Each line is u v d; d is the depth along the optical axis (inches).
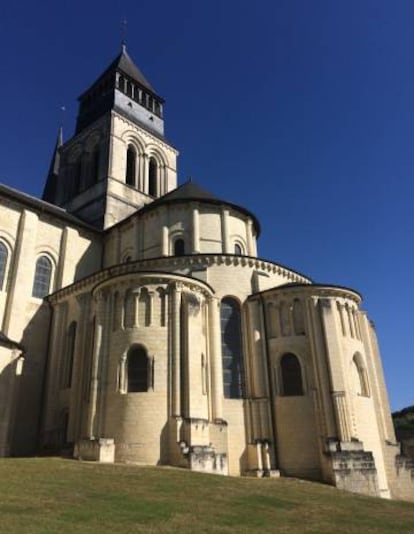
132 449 1146.0
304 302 1449.3
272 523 609.6
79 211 2388.0
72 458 1156.5
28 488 698.2
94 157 2566.4
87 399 1359.5
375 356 1625.2
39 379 1614.2
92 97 2906.0
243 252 1825.8
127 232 1968.5
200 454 1112.2
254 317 1476.4
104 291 1387.8
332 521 653.9
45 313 1732.3
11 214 1774.1
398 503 870.4
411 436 1907.0
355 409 1331.2
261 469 1263.5
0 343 1331.2
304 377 1363.2
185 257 1546.5
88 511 581.9
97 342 1318.9
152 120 2851.9
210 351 1386.6
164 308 1321.4
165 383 1221.7
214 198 1866.4
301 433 1299.2
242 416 1357.0
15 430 1485.0
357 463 1189.1
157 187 2659.9
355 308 1513.3
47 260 1859.0
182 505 669.9
